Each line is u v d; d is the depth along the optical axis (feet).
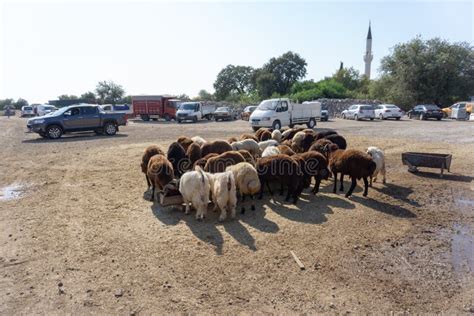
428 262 16.12
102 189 28.84
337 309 12.52
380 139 59.72
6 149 51.52
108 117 70.90
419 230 19.86
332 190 28.12
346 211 22.91
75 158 43.32
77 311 12.47
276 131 41.32
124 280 14.49
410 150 47.73
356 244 17.87
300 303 12.87
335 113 143.23
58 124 65.05
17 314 12.32
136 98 124.88
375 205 24.23
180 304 12.83
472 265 15.83
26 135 72.13
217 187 20.88
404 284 14.21
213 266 15.58
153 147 28.48
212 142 31.42
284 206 23.97
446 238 18.83
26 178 32.96
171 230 19.75
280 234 19.07
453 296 13.38
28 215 22.47
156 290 13.74
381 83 161.99
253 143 32.60
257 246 17.57
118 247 17.61
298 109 79.20
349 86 236.63
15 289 13.89
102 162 40.63
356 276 14.80
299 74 262.26
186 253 16.84
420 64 143.95
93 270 15.33
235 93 301.43
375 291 13.69
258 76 270.46
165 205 22.58
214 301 13.00
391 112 114.32
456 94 146.10
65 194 27.43
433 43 146.72
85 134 73.72
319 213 22.52
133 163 39.96
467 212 22.86
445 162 31.45
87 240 18.48
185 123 109.70
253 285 14.06
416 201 25.16
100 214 22.62
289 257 16.40
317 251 17.04
